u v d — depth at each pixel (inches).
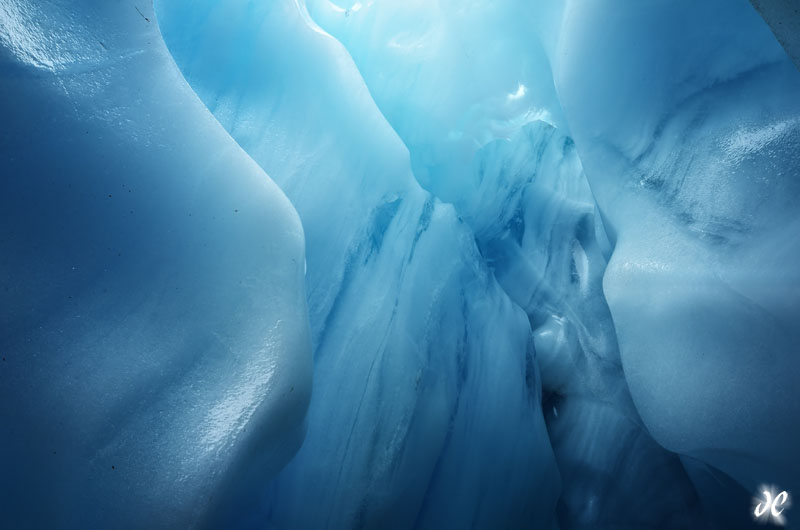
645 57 111.0
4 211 71.6
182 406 71.9
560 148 177.2
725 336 94.3
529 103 147.6
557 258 160.7
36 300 70.0
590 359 142.6
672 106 107.0
